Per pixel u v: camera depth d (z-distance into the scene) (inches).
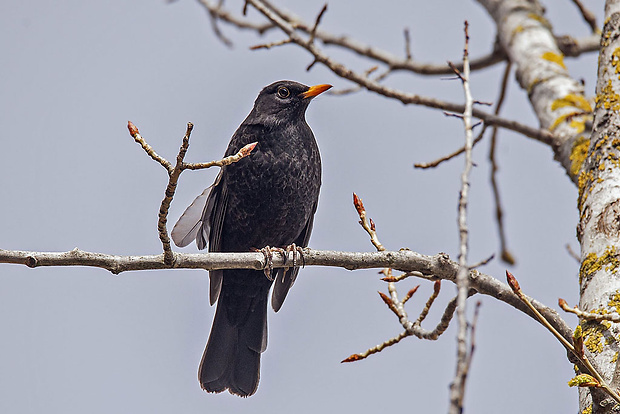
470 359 199.0
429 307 308.0
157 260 300.8
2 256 284.5
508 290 304.3
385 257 322.7
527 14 516.7
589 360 264.2
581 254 322.0
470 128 271.6
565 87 450.9
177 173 273.9
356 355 308.8
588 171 341.4
